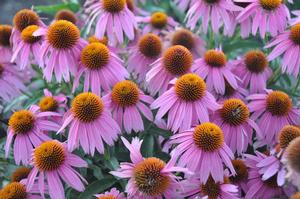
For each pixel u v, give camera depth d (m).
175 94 0.86
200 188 0.82
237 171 0.85
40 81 1.08
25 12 0.96
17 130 0.85
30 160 0.83
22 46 0.93
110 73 0.88
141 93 0.87
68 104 0.94
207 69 0.92
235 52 1.18
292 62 0.93
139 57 0.96
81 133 0.82
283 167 0.82
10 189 0.82
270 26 0.95
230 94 0.93
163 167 0.79
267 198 0.85
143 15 1.16
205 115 0.85
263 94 0.91
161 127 0.89
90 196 0.84
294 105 0.98
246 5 0.98
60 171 0.81
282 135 0.84
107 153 0.86
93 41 0.97
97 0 1.05
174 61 0.89
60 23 0.89
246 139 0.87
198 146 0.81
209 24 1.05
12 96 0.97
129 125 0.86
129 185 0.78
